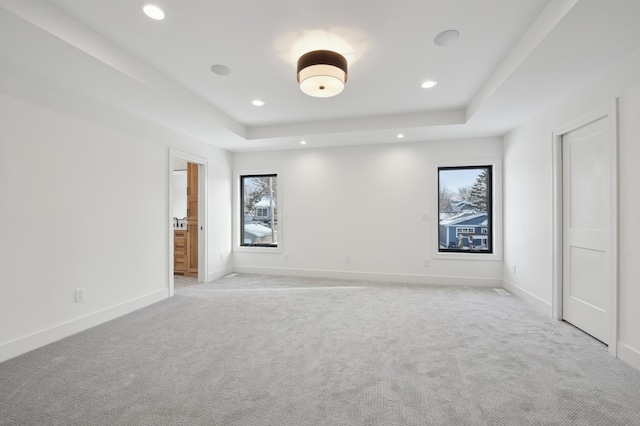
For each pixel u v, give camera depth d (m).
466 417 1.53
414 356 2.19
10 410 1.59
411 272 4.61
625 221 2.11
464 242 4.57
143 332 2.65
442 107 3.61
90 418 1.53
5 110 2.16
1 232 2.14
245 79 2.85
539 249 3.27
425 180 4.55
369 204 4.79
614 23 1.71
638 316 2.01
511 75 2.38
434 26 2.05
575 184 2.73
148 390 1.77
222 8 1.85
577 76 2.40
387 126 3.90
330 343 2.42
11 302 2.19
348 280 4.76
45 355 2.21
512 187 3.94
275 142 4.60
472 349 2.30
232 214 5.37
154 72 2.63
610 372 1.96
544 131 3.15
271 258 5.21
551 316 3.03
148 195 3.49
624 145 2.12
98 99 2.84
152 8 1.84
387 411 1.58
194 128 3.82
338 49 2.34
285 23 2.02
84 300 2.73
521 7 1.85
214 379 1.89
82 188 2.72
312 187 5.03
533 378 1.89
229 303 3.52
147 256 3.47
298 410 1.59
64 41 1.86
